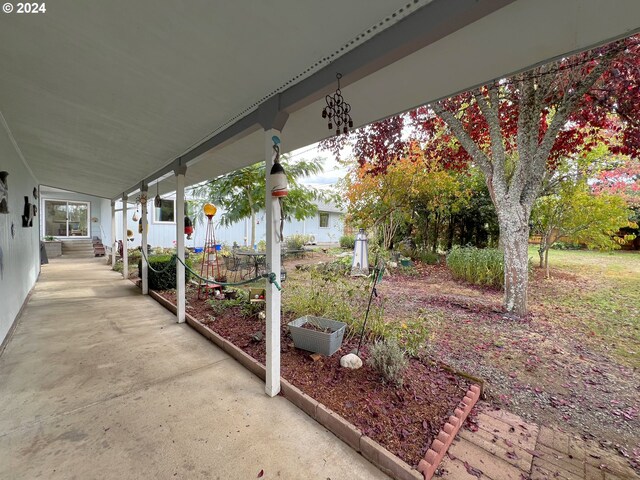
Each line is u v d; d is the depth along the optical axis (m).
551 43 1.44
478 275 6.14
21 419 2.03
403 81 1.84
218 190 7.53
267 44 1.56
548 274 6.72
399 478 1.59
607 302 4.86
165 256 6.55
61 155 4.28
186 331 3.79
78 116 2.70
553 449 1.83
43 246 9.59
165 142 3.29
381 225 9.20
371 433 1.83
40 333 3.67
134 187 6.52
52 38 1.57
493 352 3.12
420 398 2.19
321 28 1.44
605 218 5.79
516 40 1.42
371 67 1.58
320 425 2.03
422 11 1.32
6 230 3.45
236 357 3.02
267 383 2.37
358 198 8.66
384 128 5.57
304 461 1.72
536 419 2.11
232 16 1.35
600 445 1.88
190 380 2.59
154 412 2.13
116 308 4.80
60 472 1.60
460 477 1.60
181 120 2.65
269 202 2.32
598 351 3.17
